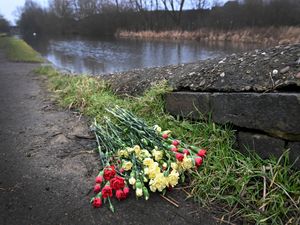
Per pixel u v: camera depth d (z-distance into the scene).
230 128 2.33
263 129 2.06
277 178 1.87
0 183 2.14
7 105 4.28
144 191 1.93
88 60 12.30
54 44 23.27
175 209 1.85
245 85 2.27
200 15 28.66
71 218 1.79
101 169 2.30
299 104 1.81
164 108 3.01
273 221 1.67
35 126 3.32
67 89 4.56
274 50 2.62
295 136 1.89
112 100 3.71
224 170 2.04
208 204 1.88
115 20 34.66
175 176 1.95
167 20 30.28
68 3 42.72
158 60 11.63
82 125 3.29
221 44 18.05
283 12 20.69
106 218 1.78
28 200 1.95
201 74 2.77
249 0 22.33
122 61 11.71
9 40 23.52
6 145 2.80
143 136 2.45
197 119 2.62
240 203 1.82
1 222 1.75
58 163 2.42
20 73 7.61
